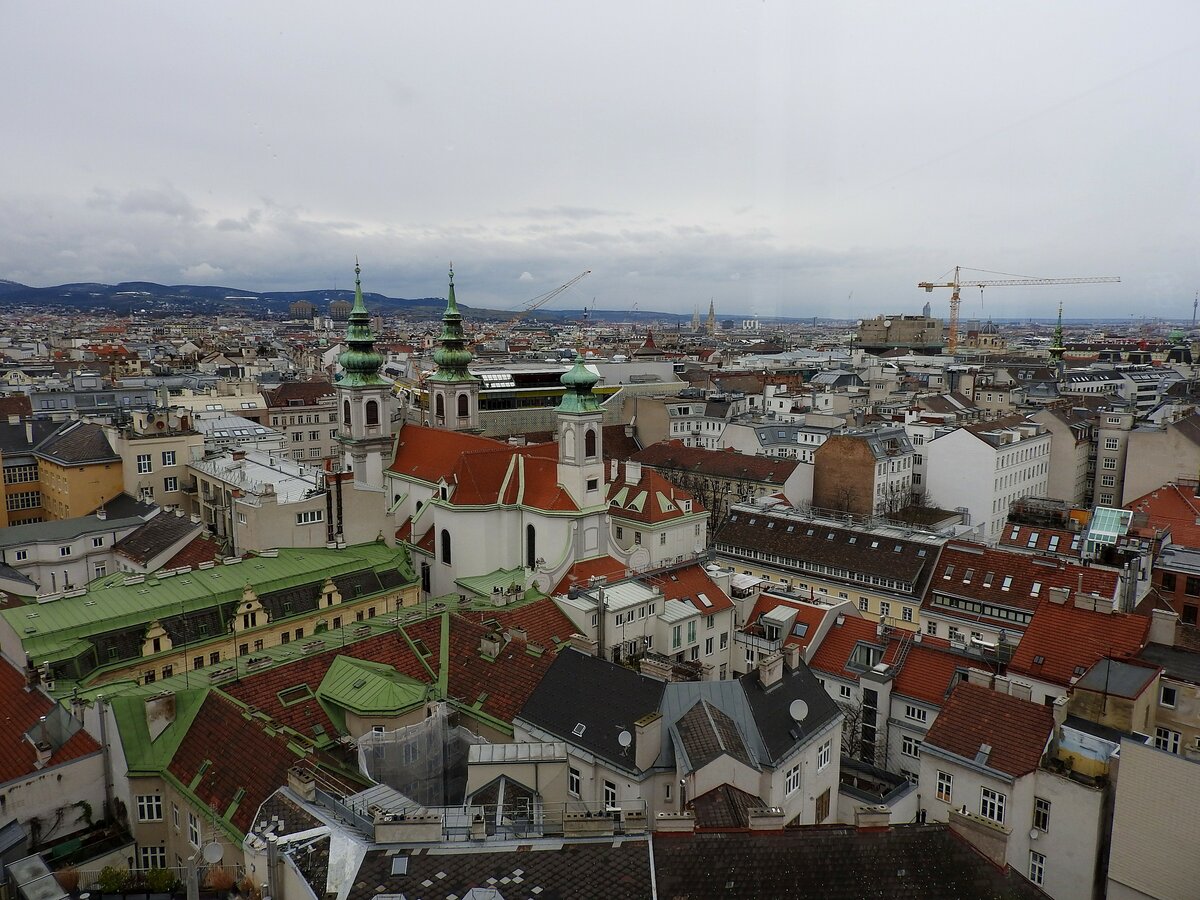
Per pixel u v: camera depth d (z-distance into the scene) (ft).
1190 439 580.30
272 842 158.92
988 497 586.86
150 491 420.77
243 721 210.59
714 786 201.67
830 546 414.21
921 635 311.68
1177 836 173.58
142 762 212.43
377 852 154.71
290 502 341.00
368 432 452.76
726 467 605.31
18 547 351.46
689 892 151.23
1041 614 280.92
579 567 368.68
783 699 232.94
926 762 220.02
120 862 208.23
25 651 248.11
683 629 317.01
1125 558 368.89
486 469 399.44
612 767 208.64
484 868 152.15
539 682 241.35
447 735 227.81
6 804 203.62
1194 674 239.91
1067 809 198.08
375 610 330.13
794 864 157.48
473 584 360.07
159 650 269.85
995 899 156.15
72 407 640.58
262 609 297.53
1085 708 211.82
